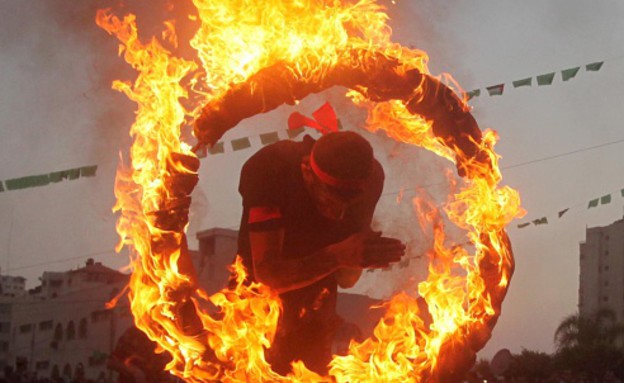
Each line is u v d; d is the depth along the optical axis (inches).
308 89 106.7
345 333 115.9
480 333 107.1
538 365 1391.5
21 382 832.3
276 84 104.6
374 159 117.0
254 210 107.2
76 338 1708.9
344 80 108.7
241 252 112.5
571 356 1686.8
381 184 117.7
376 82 108.8
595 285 3417.8
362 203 114.1
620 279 3356.3
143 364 131.4
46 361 1833.2
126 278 1673.2
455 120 112.3
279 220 106.9
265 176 108.0
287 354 109.0
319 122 115.7
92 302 1673.2
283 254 110.6
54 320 1814.7
